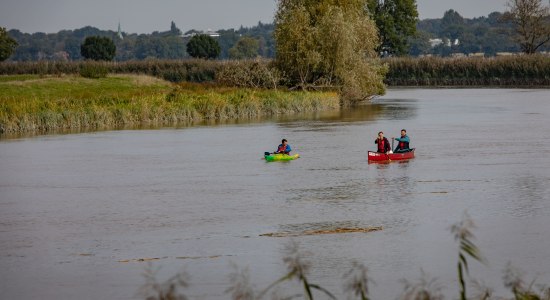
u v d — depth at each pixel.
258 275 33.50
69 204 48.88
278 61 127.12
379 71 130.50
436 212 44.09
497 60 190.88
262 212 45.09
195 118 104.56
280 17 126.31
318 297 30.45
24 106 98.38
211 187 53.06
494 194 48.69
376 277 32.78
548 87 176.62
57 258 36.94
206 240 39.28
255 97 113.44
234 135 84.25
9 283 33.53
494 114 105.56
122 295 31.73
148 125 98.38
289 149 65.19
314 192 50.59
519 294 22.50
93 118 98.31
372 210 44.97
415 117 102.62
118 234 40.97
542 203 45.78
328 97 118.44
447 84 196.75
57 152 73.12
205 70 176.00
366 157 65.44
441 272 33.31
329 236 39.34
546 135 78.81
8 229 42.72
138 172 60.16
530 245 36.91
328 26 120.12
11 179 58.41
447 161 62.16
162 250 37.72
